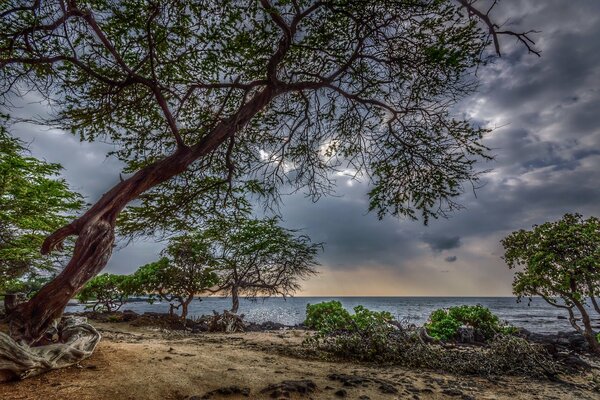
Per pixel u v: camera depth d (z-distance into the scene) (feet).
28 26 17.31
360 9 20.12
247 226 59.00
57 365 15.29
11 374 13.50
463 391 17.49
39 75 19.27
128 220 24.98
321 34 22.44
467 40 18.66
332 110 28.19
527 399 16.94
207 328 55.57
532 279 34.32
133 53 20.95
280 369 19.35
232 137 24.90
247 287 64.80
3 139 23.95
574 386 20.54
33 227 46.09
